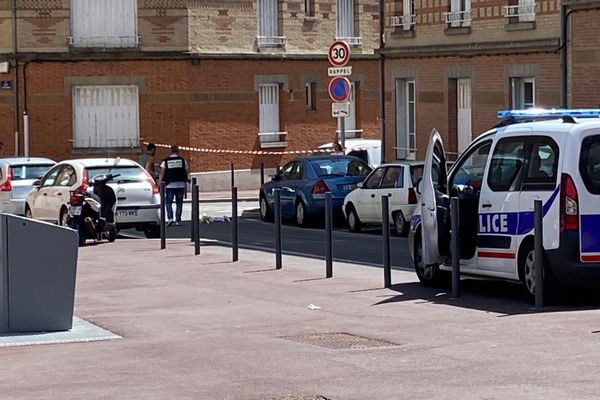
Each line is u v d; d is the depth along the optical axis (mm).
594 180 15742
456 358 12250
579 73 31859
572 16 31938
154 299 17672
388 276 18578
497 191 16875
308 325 14891
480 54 35594
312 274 20578
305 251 25219
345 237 29266
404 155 39531
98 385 11461
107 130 45938
